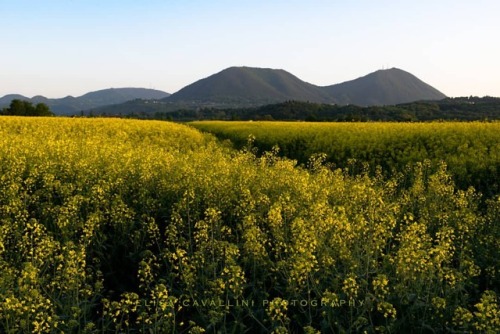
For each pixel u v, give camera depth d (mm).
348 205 10516
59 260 7047
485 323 5309
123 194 11711
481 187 17125
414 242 6574
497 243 8859
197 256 7195
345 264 7117
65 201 10352
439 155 21531
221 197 10906
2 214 9609
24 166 13086
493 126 31406
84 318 6199
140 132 33062
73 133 29062
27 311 5480
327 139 28688
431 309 6246
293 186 12062
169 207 10953
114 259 8594
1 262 6820
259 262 7402
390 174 20234
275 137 31500
